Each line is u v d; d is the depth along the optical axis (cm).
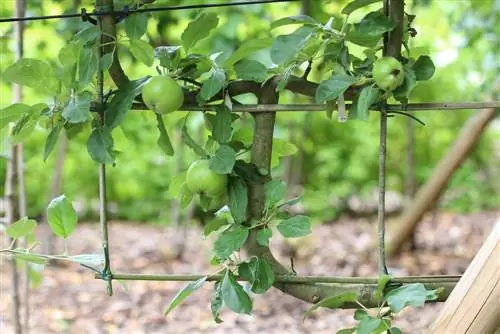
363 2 154
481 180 766
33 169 602
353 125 704
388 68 144
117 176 701
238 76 158
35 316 385
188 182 155
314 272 469
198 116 396
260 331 355
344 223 680
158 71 163
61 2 343
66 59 161
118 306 404
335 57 157
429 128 715
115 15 159
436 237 587
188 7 158
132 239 612
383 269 154
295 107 158
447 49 551
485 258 145
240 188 155
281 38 150
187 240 589
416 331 338
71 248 575
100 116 158
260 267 152
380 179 154
